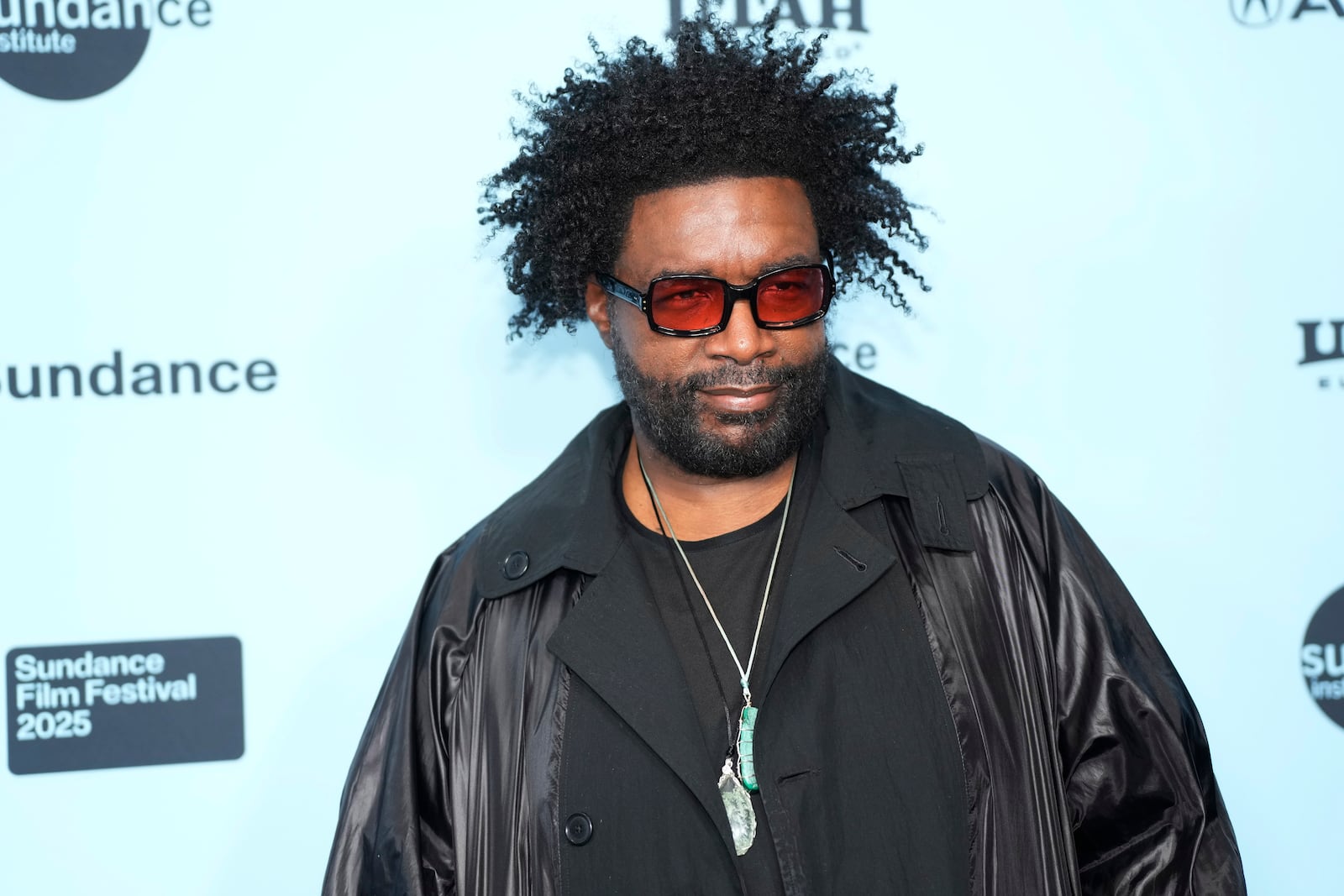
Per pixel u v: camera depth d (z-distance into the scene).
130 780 1.44
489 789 1.08
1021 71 1.47
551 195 1.20
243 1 1.41
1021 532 1.10
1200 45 1.48
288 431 1.44
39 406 1.40
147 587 1.43
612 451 1.18
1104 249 1.49
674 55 1.18
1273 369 1.50
